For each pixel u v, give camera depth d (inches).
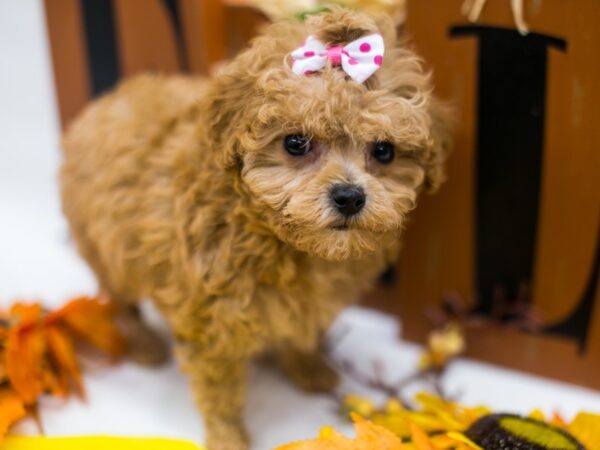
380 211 8.2
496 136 10.8
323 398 11.6
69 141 12.1
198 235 9.3
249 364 12.5
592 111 10.0
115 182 10.5
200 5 13.2
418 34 10.7
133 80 12.6
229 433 10.4
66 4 14.3
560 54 9.9
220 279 9.2
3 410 10.3
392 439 8.9
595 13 9.5
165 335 13.2
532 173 10.8
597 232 10.6
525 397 11.5
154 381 11.9
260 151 8.2
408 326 12.8
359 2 11.7
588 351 11.5
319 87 7.7
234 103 8.4
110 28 14.2
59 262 15.1
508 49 10.2
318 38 8.1
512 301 11.8
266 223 8.8
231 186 9.0
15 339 11.0
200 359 10.1
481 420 9.6
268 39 8.6
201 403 10.4
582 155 10.3
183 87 11.9
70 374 11.8
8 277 14.5
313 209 8.0
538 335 11.8
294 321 10.1
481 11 10.2
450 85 10.8
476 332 12.3
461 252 11.8
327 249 8.3
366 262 10.1
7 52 18.5
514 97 10.5
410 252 12.2
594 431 9.2
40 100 18.9
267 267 9.3
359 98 7.9
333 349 12.7
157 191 10.0
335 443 8.9
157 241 9.9
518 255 11.4
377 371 11.9
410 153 8.8
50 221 16.5
